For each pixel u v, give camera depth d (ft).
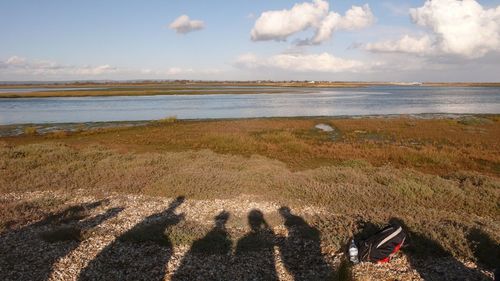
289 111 211.61
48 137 115.85
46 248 34.42
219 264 31.71
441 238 34.40
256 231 39.29
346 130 128.67
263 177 59.72
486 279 28.50
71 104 256.32
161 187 53.83
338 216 42.73
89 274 29.86
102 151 82.64
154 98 321.73
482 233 35.12
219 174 60.34
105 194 52.24
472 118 160.66
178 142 102.83
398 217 40.09
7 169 64.64
